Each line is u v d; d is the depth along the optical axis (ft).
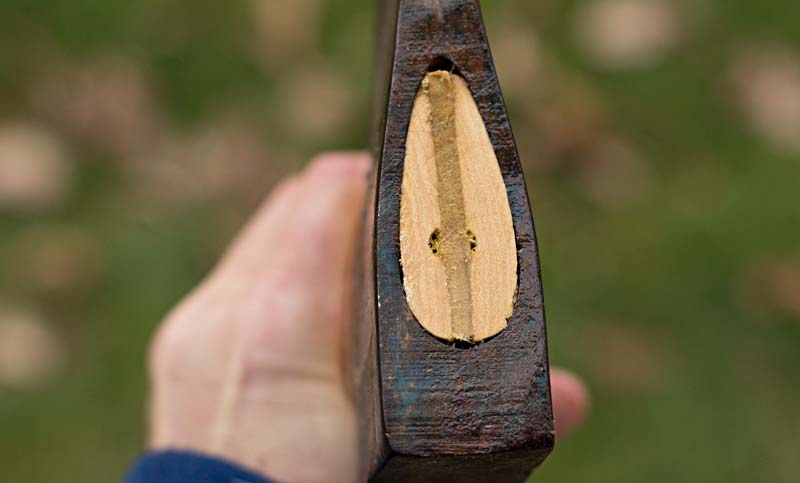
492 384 1.30
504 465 1.33
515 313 1.32
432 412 1.30
